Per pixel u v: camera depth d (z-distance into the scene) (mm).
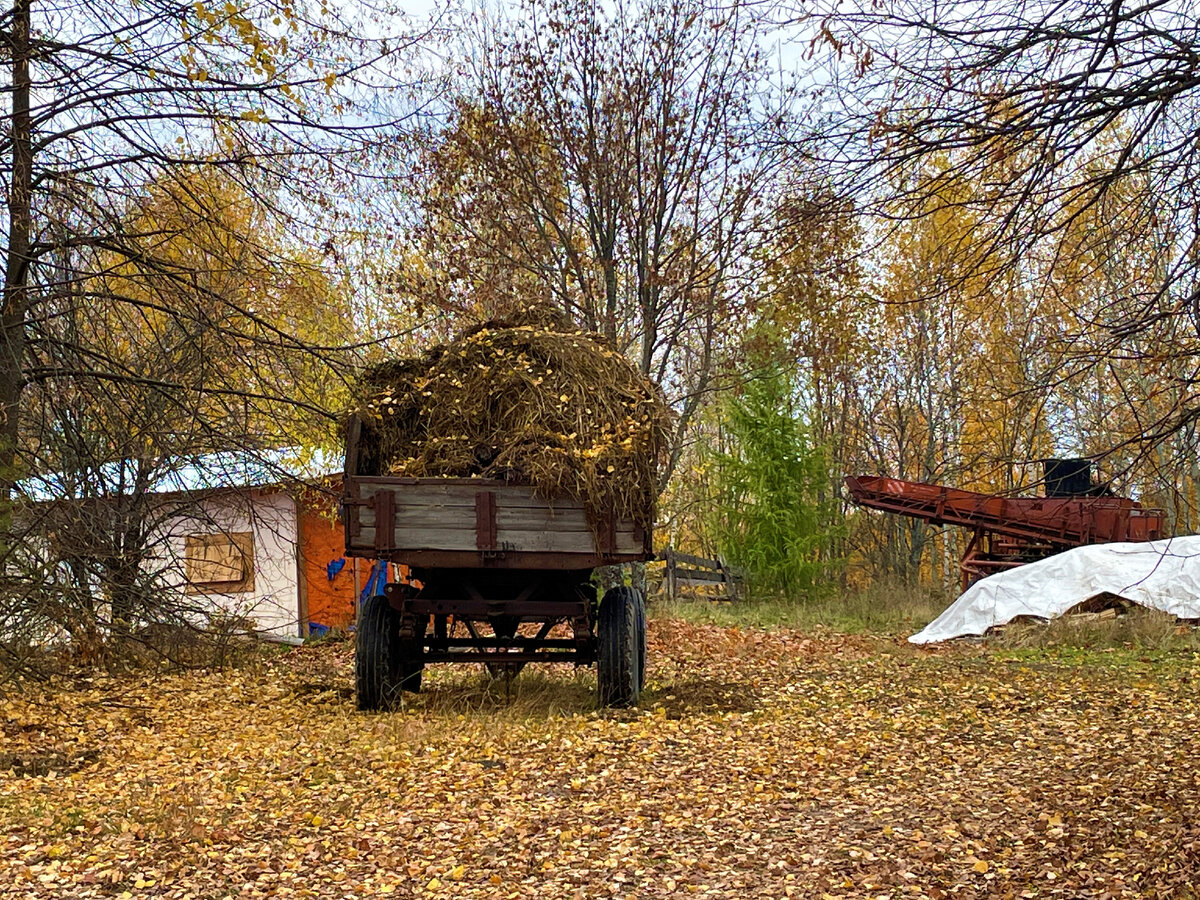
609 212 19688
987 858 6094
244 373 12109
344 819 6762
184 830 6402
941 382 32062
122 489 12906
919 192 6090
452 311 19188
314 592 19844
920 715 10734
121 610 13047
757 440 27141
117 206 11469
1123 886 5473
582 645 10664
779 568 26938
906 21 5570
